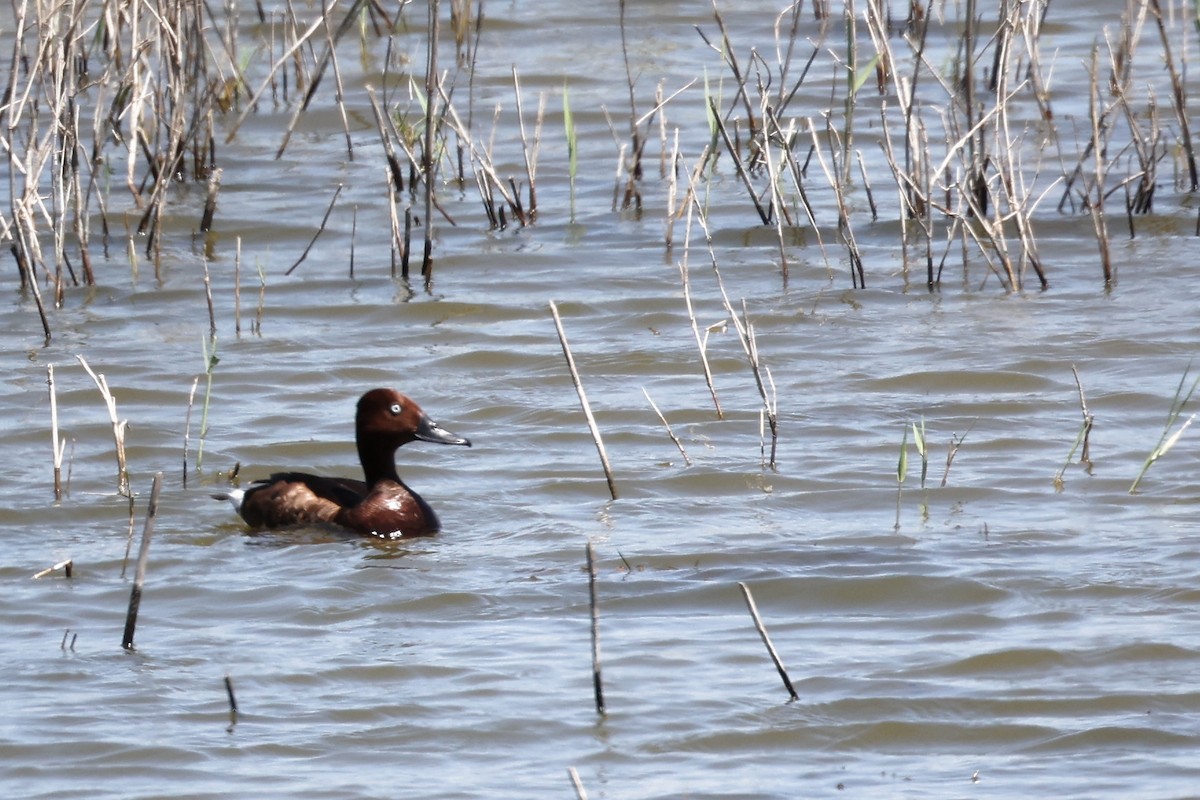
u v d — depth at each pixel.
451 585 11.02
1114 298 17.31
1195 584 10.70
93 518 12.46
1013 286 17.78
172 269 19.00
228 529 12.29
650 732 8.89
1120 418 14.17
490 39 27.94
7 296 18.19
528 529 12.14
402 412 12.41
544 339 16.73
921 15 26.78
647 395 13.92
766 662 9.73
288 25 28.03
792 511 12.40
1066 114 23.33
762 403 14.81
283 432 14.38
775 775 8.45
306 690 9.42
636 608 10.58
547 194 21.50
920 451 12.74
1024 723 8.97
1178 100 20.56
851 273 18.27
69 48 18.16
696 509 12.48
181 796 8.23
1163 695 9.23
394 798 8.18
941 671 9.58
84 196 21.27
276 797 8.22
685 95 24.92
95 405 15.05
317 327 17.23
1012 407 14.54
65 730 8.91
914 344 16.17
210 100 21.94
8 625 10.38
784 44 27.00
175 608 10.68
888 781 8.39
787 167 21.77
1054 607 10.45
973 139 19.61
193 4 21.88
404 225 20.25
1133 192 20.58
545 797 8.20
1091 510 12.16
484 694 9.34
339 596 10.86
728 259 19.00
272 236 20.11
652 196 21.14
